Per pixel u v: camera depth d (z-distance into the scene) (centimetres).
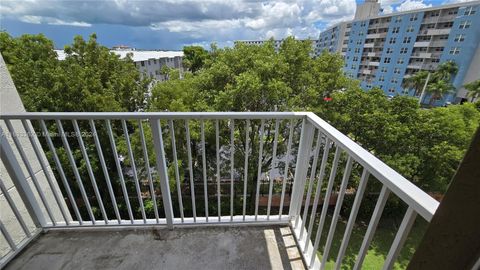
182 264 135
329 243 109
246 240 152
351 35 3031
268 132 657
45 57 873
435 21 2081
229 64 759
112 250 143
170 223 158
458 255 47
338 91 764
